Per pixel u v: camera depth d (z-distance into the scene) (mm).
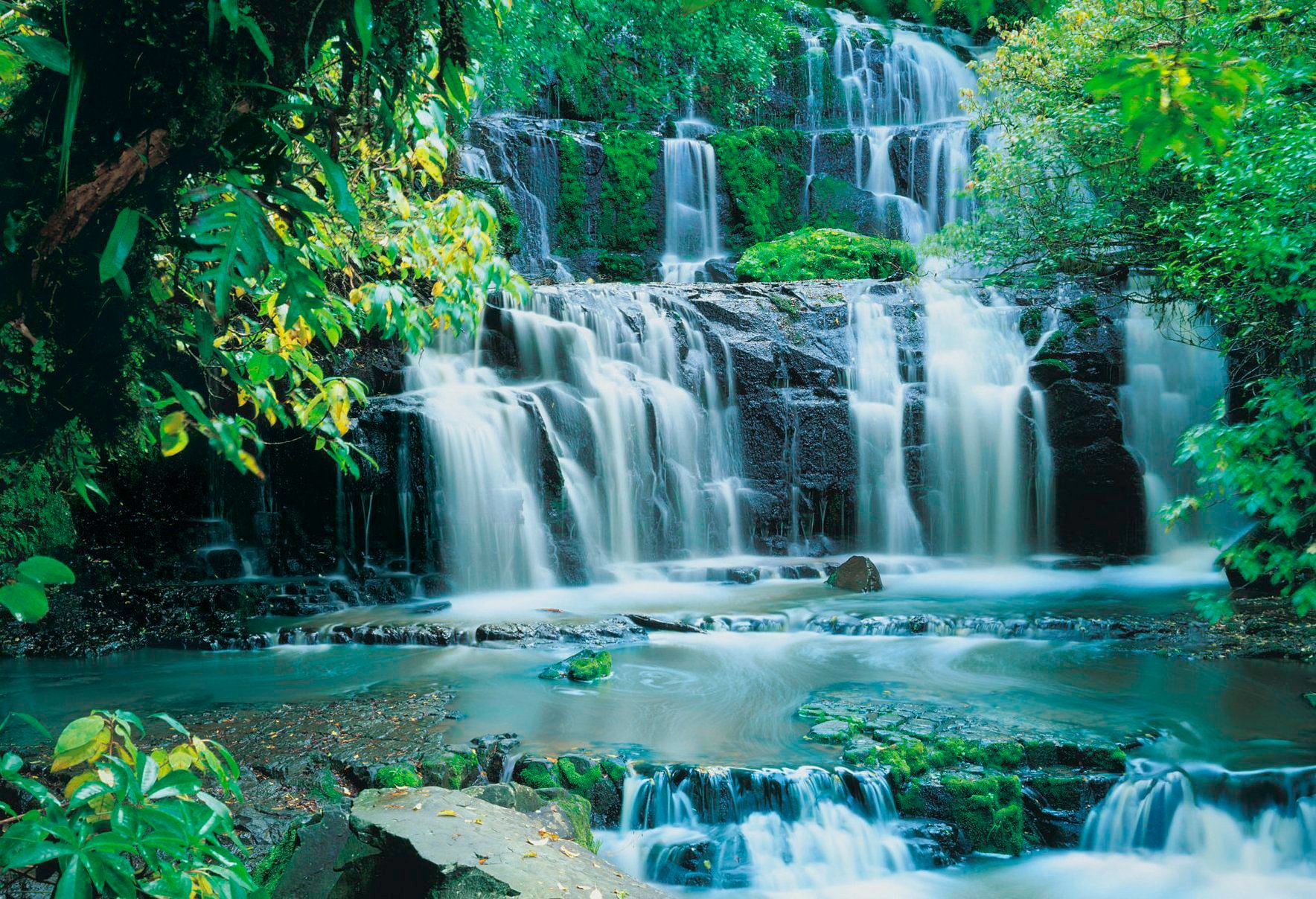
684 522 13938
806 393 14570
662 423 14055
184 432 2670
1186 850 6031
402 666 8891
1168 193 11977
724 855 5887
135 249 2467
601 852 6008
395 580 11797
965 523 14445
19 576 1767
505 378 13867
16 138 2176
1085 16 12266
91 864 1814
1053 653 8969
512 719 7262
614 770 6273
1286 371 6355
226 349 3879
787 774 6109
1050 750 6484
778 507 14328
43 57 1679
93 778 2047
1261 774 6074
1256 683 7859
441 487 12250
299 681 8391
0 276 2236
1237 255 7527
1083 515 14164
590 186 20859
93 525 11867
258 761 6273
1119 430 14211
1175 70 1970
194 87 2176
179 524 12320
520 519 12703
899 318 15062
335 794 5738
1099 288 14789
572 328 14188
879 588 11969
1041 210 13594
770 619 10078
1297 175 6531
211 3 1817
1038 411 14281
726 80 23547
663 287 15453
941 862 6016
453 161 16125
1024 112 13836
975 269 16875
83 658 9375
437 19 2789
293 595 11250
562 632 9820
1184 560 13695
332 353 4137
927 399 14609
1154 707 7305
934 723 6984
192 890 2041
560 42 18672
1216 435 4609
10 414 2422
